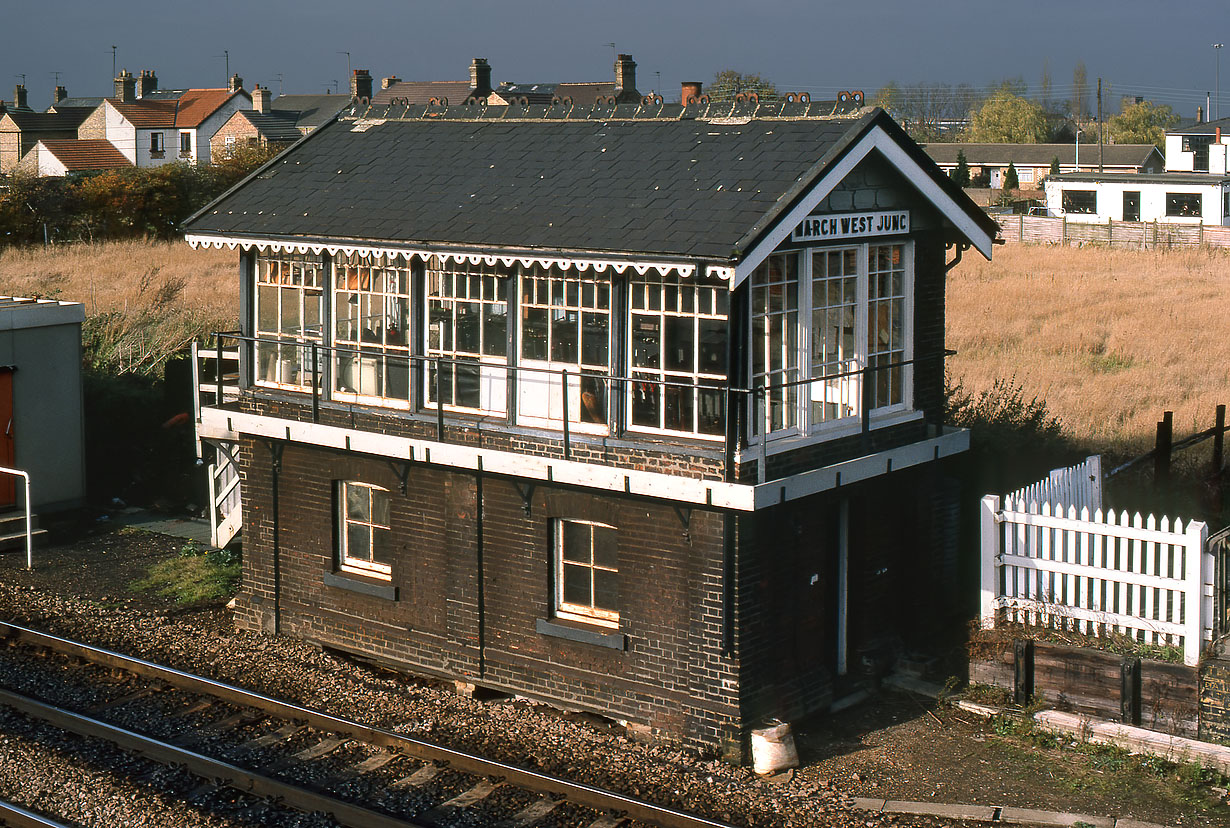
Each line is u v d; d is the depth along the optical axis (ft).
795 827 36.09
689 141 45.80
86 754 41.06
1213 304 116.37
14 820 35.73
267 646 51.24
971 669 44.60
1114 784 38.78
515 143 50.06
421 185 48.47
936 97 510.58
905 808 37.55
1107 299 120.67
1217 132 227.61
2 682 47.09
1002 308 115.75
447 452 45.52
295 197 50.11
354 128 55.47
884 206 44.57
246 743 41.75
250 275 51.88
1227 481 60.70
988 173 299.58
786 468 41.93
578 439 43.32
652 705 42.80
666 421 41.88
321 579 50.90
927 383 47.78
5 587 58.90
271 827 36.27
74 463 70.59
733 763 41.19
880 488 46.57
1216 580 40.75
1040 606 44.24
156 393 79.20
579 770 39.63
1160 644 42.27
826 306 43.45
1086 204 207.00
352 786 38.58
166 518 71.31
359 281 48.62
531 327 44.55
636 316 41.98
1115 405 77.15
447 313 46.55
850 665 46.55
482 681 46.73
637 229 40.47
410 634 48.62
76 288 119.65
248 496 52.75
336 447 48.75
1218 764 38.70
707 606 41.16
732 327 39.60
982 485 56.08
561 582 45.03
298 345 50.08
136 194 163.43
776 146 43.37
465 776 39.19
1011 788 38.91
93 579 60.85
